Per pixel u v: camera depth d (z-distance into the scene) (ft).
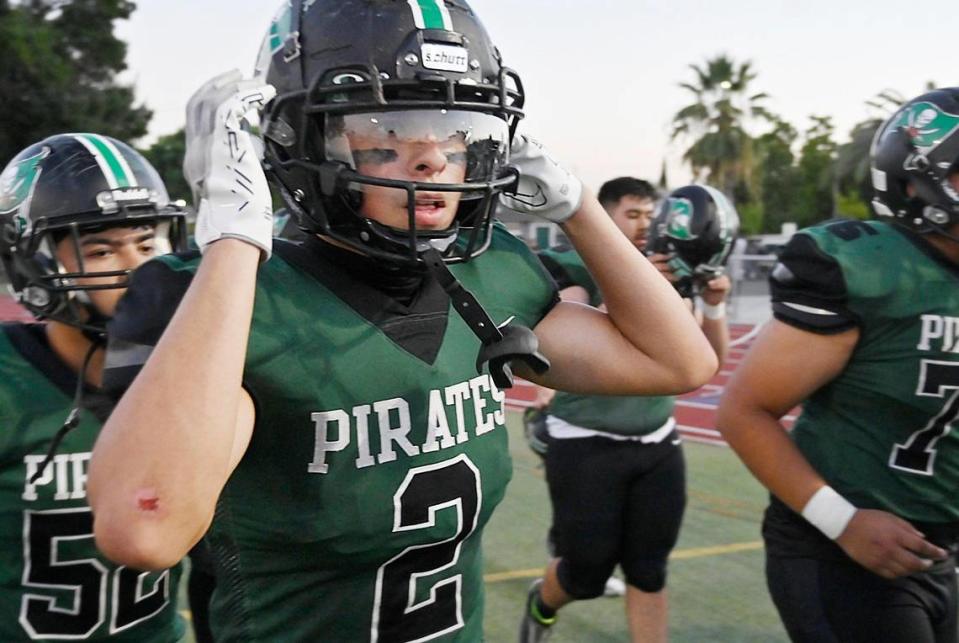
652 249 11.21
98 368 5.87
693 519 15.07
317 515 4.15
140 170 6.37
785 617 6.86
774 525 7.02
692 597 11.80
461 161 4.26
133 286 4.03
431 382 4.35
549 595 10.14
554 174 4.90
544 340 5.13
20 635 5.78
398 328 4.33
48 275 5.90
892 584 6.45
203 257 3.76
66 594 5.80
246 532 4.22
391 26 4.16
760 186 114.32
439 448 4.36
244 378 3.96
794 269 6.41
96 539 3.47
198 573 7.73
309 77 4.18
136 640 6.07
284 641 4.35
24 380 5.75
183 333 3.58
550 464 10.21
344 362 4.15
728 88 106.01
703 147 107.34
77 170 6.10
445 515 4.40
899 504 6.52
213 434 3.50
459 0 4.51
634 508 9.97
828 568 6.60
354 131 4.11
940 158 6.15
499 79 4.42
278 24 4.45
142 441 3.43
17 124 83.35
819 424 6.75
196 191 4.00
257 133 4.06
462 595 4.68
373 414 4.21
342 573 4.28
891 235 6.42
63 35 86.84
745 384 6.59
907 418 6.37
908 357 6.25
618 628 10.98
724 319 11.55
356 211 4.20
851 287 6.19
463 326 4.57
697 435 22.21
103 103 87.97
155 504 3.40
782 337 6.43
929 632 6.48
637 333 5.08
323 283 4.26
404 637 4.48
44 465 5.53
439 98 4.22
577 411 9.93
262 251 3.86
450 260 4.40
